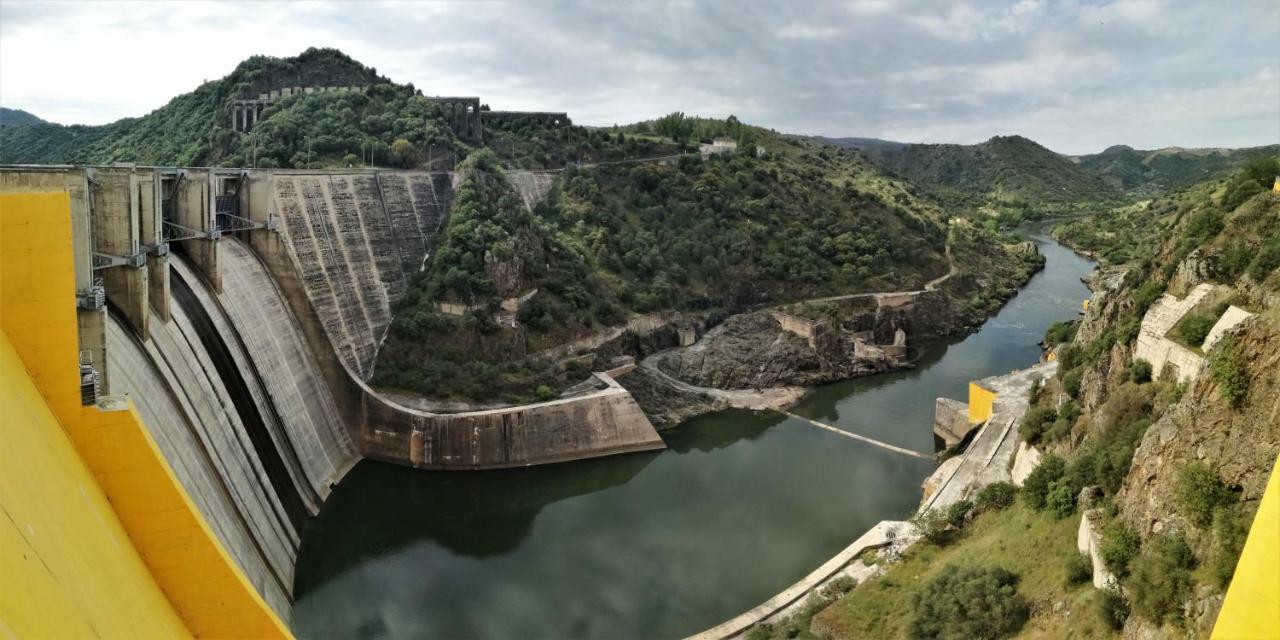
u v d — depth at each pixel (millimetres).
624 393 103250
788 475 95562
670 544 79188
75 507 31719
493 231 112438
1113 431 57750
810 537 80312
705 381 124750
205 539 37688
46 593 25094
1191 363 54562
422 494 88750
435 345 101375
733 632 63500
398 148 128750
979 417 98625
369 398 92188
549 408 97000
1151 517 42312
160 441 53531
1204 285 59844
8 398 29938
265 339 83188
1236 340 39719
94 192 56406
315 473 83438
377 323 101812
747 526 82812
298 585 69250
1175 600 37125
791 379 127062
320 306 93625
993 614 49438
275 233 89750
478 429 92750
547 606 68188
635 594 70250
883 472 96375
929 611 52625
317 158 123500
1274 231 58188
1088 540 48000
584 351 116562
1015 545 56906
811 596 64562
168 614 36500
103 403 36344
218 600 38250
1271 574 24484
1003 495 67938
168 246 69250
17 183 43875
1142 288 70250
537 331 112000
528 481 92812
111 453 36000
